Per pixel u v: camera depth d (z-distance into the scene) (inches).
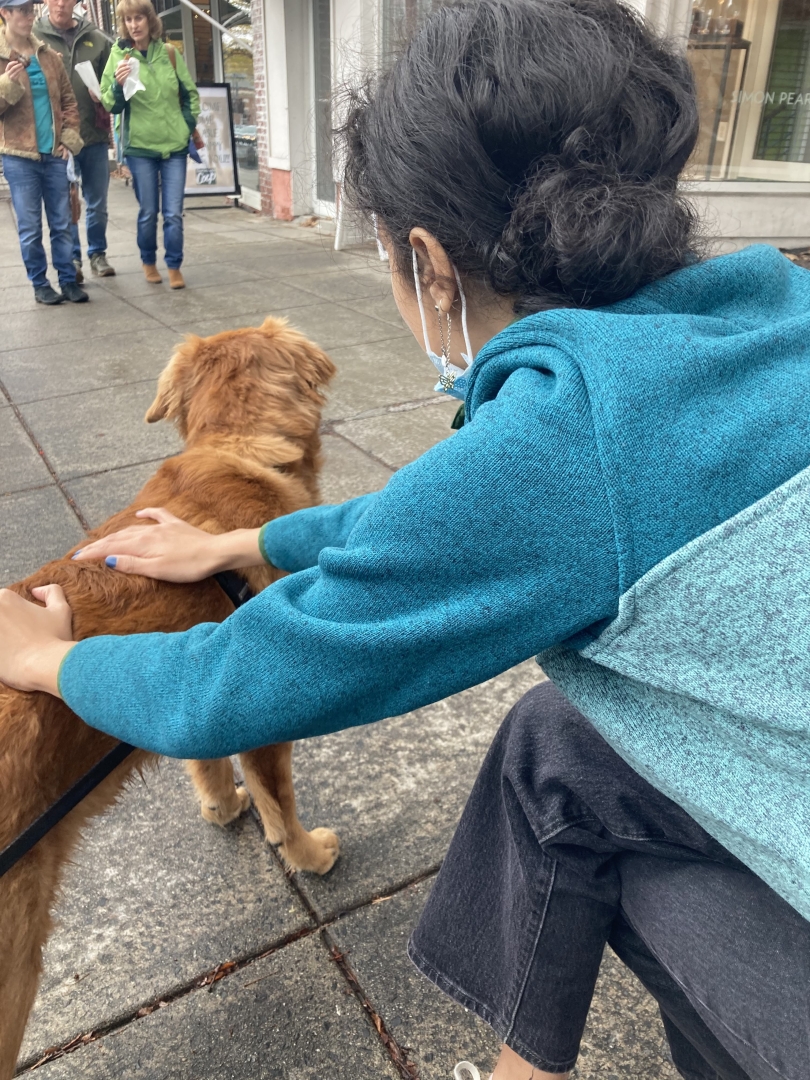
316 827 86.0
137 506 77.2
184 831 87.3
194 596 68.3
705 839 43.2
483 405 35.4
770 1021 37.0
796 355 34.8
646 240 34.7
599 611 32.9
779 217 300.4
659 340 32.8
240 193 485.4
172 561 65.2
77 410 189.2
